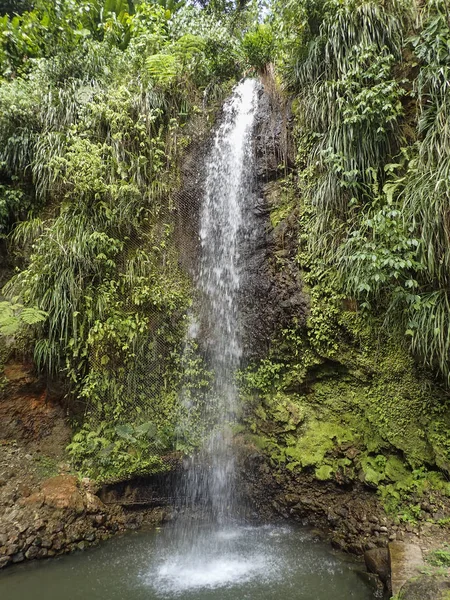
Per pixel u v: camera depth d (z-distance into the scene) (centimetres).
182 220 551
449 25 376
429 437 374
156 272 521
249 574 344
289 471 445
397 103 412
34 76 572
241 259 525
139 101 555
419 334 368
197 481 482
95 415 475
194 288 540
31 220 529
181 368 515
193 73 611
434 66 378
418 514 353
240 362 515
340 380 443
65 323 467
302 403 465
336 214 442
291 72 505
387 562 314
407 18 427
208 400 514
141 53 623
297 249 475
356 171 412
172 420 495
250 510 466
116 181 518
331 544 388
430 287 370
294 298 462
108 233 506
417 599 246
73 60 588
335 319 432
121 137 532
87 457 457
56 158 490
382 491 383
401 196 397
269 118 531
